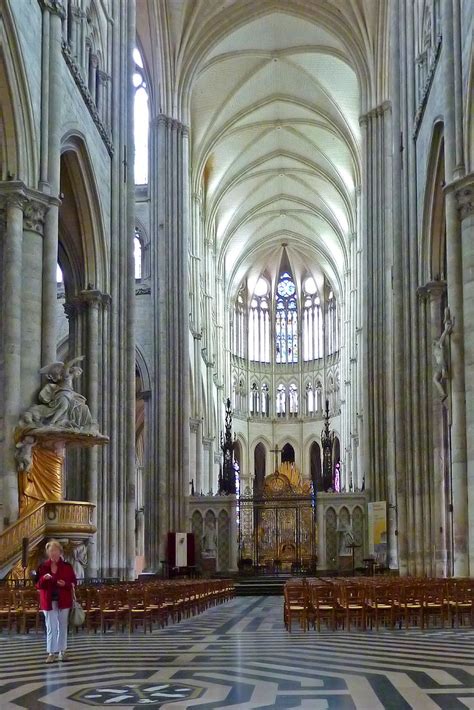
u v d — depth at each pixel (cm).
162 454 4300
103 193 3059
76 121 2689
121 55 3353
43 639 1560
